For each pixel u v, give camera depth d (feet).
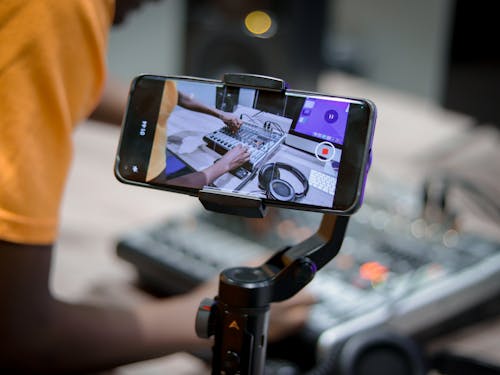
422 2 9.64
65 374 2.06
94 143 4.71
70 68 1.91
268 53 4.43
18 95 1.84
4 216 1.85
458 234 2.93
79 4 1.86
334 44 9.76
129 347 2.10
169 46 6.43
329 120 1.38
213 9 4.60
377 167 4.38
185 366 2.44
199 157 1.43
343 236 1.42
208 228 3.02
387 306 2.39
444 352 2.20
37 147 1.89
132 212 3.61
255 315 1.32
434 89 9.65
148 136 1.46
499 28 4.35
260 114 1.43
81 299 2.72
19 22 1.82
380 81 10.17
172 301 2.24
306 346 2.25
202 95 1.46
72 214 3.53
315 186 1.35
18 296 1.91
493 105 4.51
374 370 2.12
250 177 1.40
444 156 4.71
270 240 2.88
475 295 2.56
